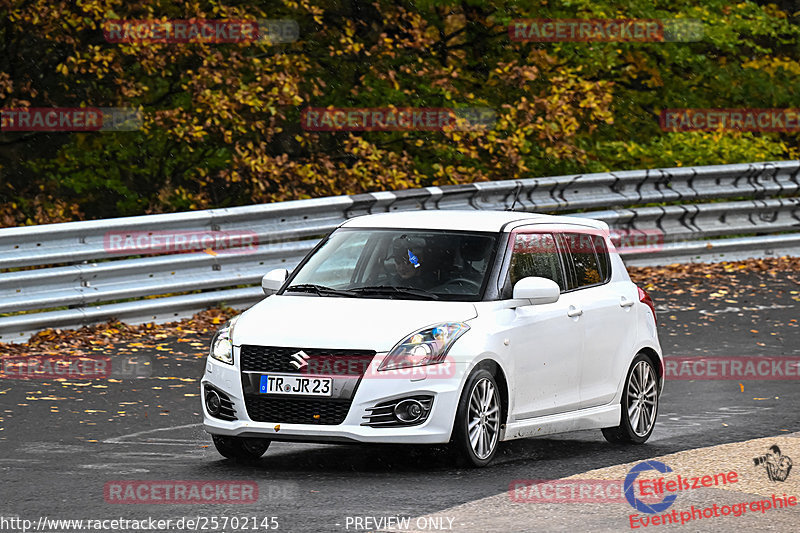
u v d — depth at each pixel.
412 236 29.78
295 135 69.69
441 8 76.12
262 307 28.20
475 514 22.19
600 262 32.19
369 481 25.31
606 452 29.73
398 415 25.83
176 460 27.83
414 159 72.62
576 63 76.50
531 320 28.55
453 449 26.48
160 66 64.62
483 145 67.62
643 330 32.28
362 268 29.44
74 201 71.25
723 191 66.44
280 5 69.38
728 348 44.25
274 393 26.14
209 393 27.09
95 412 33.47
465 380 26.39
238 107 63.78
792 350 44.00
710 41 79.44
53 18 63.19
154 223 47.75
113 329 45.75
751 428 32.41
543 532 20.97
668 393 37.47
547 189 61.31
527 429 28.31
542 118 68.50
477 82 76.00
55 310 49.72
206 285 49.09
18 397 35.28
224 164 70.88
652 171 64.00
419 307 27.42
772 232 67.25
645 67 81.00
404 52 72.94
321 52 72.12
